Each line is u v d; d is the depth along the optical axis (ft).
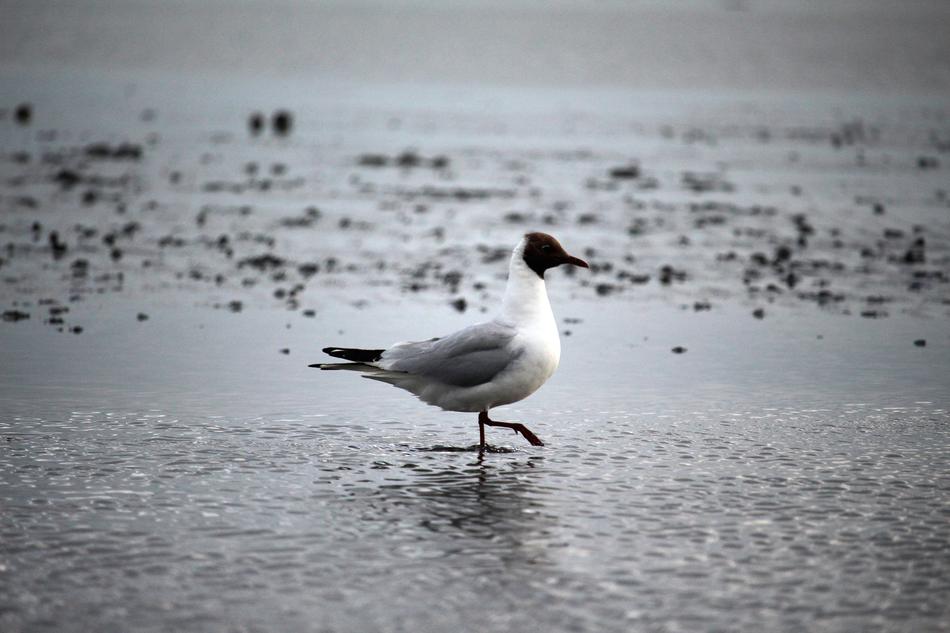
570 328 56.70
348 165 122.52
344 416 41.37
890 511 31.55
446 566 27.84
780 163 127.44
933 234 83.97
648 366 49.16
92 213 88.22
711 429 39.83
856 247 79.25
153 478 34.04
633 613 25.36
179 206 93.15
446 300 62.59
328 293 63.98
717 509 31.71
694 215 93.09
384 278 68.54
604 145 144.97
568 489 33.47
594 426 40.34
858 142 148.15
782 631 24.58
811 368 48.80
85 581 26.76
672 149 140.87
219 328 55.26
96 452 36.45
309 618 25.04
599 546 29.07
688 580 27.07
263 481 33.99
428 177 114.73
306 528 30.22
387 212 93.30
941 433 39.29
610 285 67.21
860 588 26.66
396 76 261.85
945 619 25.14
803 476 34.58
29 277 65.77
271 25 443.73
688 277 69.87
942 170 121.49
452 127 164.14
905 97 220.23
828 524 30.58
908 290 65.92
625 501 32.40
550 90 232.12
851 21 540.11
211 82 236.43
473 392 37.37
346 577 27.14
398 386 38.86
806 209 95.66
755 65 297.74
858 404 43.09
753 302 62.95
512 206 97.30
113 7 537.24
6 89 204.95
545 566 27.84
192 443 37.63
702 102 208.13
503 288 66.28
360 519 30.94
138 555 28.25
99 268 69.05
